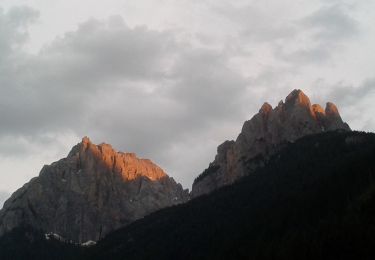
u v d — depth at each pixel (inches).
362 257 6806.1
